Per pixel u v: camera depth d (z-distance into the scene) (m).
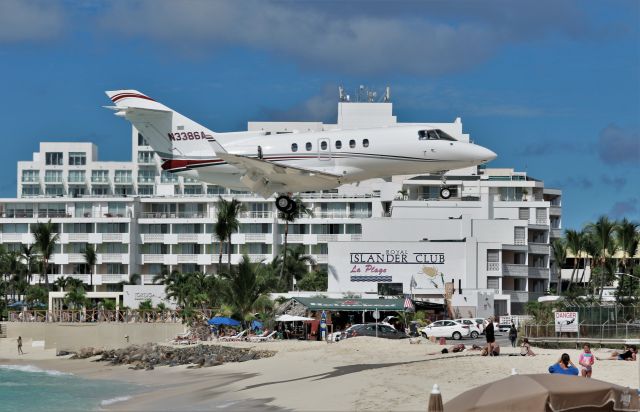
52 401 65.75
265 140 73.00
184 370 83.06
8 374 92.19
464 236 147.25
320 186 72.12
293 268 164.88
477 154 70.75
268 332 105.06
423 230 148.00
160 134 77.38
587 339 75.50
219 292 127.06
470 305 128.88
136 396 66.00
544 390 30.39
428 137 71.00
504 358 61.94
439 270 135.88
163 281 161.62
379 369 60.72
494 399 30.64
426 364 60.56
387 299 108.12
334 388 55.09
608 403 30.73
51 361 106.56
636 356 60.81
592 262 166.50
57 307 139.62
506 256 148.12
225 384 66.62
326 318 107.38
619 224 152.12
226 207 156.50
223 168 75.88
